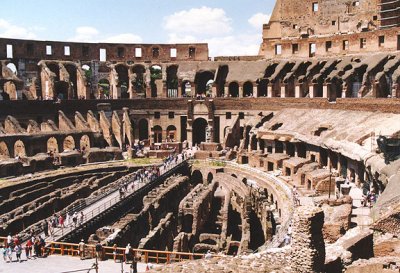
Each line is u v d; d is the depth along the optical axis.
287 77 99.06
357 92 88.44
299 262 24.62
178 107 104.88
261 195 62.41
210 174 84.19
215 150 92.06
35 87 96.81
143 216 54.66
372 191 49.78
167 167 80.38
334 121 73.19
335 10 105.88
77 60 108.56
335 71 90.56
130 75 108.62
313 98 88.50
